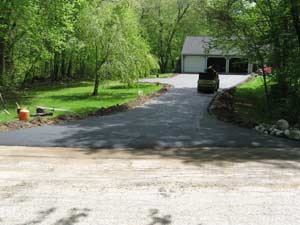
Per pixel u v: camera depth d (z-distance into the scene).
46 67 38.34
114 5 22.91
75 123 14.02
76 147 10.34
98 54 22.98
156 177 7.64
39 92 26.25
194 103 20.20
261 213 5.92
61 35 24.27
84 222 5.56
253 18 18.55
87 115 15.68
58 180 7.41
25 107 17.20
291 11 16.34
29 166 8.36
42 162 8.71
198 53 50.75
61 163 8.64
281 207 6.16
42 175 7.73
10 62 25.38
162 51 56.50
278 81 17.80
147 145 10.65
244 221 5.63
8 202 6.28
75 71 42.97
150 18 53.81
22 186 7.05
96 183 7.25
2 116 15.26
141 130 12.80
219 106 18.34
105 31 22.27
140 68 24.00
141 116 15.89
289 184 7.25
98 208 6.07
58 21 23.47
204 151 9.99
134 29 23.92
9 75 25.53
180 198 6.51
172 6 54.41
